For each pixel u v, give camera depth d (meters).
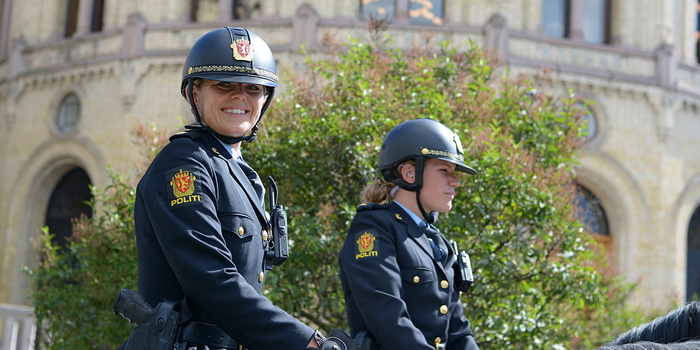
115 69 38.25
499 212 14.59
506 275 14.66
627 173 37.94
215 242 4.84
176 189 4.92
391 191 6.87
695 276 41.34
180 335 4.95
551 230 15.12
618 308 23.20
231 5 37.72
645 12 39.50
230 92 5.30
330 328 15.17
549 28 39.16
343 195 15.12
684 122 39.81
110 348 16.25
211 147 5.28
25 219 41.09
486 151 14.37
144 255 5.12
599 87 37.91
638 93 38.47
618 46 38.59
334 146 15.04
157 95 37.50
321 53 34.94
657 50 38.97
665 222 38.59
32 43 42.28
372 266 6.24
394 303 6.08
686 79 40.56
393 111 15.21
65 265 18.05
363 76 15.84
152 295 5.08
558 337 15.81
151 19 38.19
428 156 6.61
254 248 5.17
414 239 6.54
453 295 6.71
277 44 35.81
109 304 16.20
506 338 14.75
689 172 39.69
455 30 35.94
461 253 6.94
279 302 14.37
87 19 40.66
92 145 38.84
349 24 35.62
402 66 16.75
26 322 25.36
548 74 18.14
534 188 14.54
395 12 36.44
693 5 42.12
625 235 37.91
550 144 16.23
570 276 15.27
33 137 41.09
